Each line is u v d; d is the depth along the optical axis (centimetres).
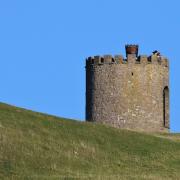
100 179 14725
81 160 16375
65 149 16712
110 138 17838
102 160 16625
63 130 17638
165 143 18238
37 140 16775
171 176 15812
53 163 15888
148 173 16012
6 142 16225
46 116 18162
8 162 15475
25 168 15412
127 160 16888
